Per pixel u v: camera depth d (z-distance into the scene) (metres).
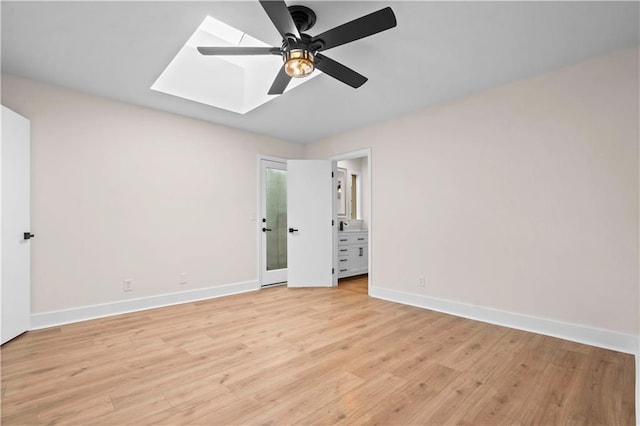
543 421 1.43
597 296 2.30
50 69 2.50
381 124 3.84
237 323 2.82
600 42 2.12
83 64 2.43
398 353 2.17
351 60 2.37
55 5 1.75
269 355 2.14
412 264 3.49
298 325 2.77
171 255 3.48
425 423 1.42
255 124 3.95
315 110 3.45
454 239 3.13
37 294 2.65
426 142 3.38
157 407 1.54
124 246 3.15
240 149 4.16
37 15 1.84
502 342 2.37
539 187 2.59
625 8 1.76
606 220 2.28
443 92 2.96
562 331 2.45
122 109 3.16
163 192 3.43
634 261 2.17
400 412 1.50
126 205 3.17
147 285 3.29
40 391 1.68
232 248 4.04
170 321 2.87
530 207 2.63
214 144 3.88
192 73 3.15
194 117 3.67
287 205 4.49
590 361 2.04
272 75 3.11
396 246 3.65
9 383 1.76
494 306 2.83
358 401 1.59
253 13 1.84
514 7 1.76
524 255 2.66
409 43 2.14
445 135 3.22
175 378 1.82
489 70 2.53
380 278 3.81
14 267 2.41
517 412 1.50
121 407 1.54
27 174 2.57
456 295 3.10
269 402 1.58
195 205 3.69
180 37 2.08
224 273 3.94
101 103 3.03
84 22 1.91
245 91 3.54
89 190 2.94
